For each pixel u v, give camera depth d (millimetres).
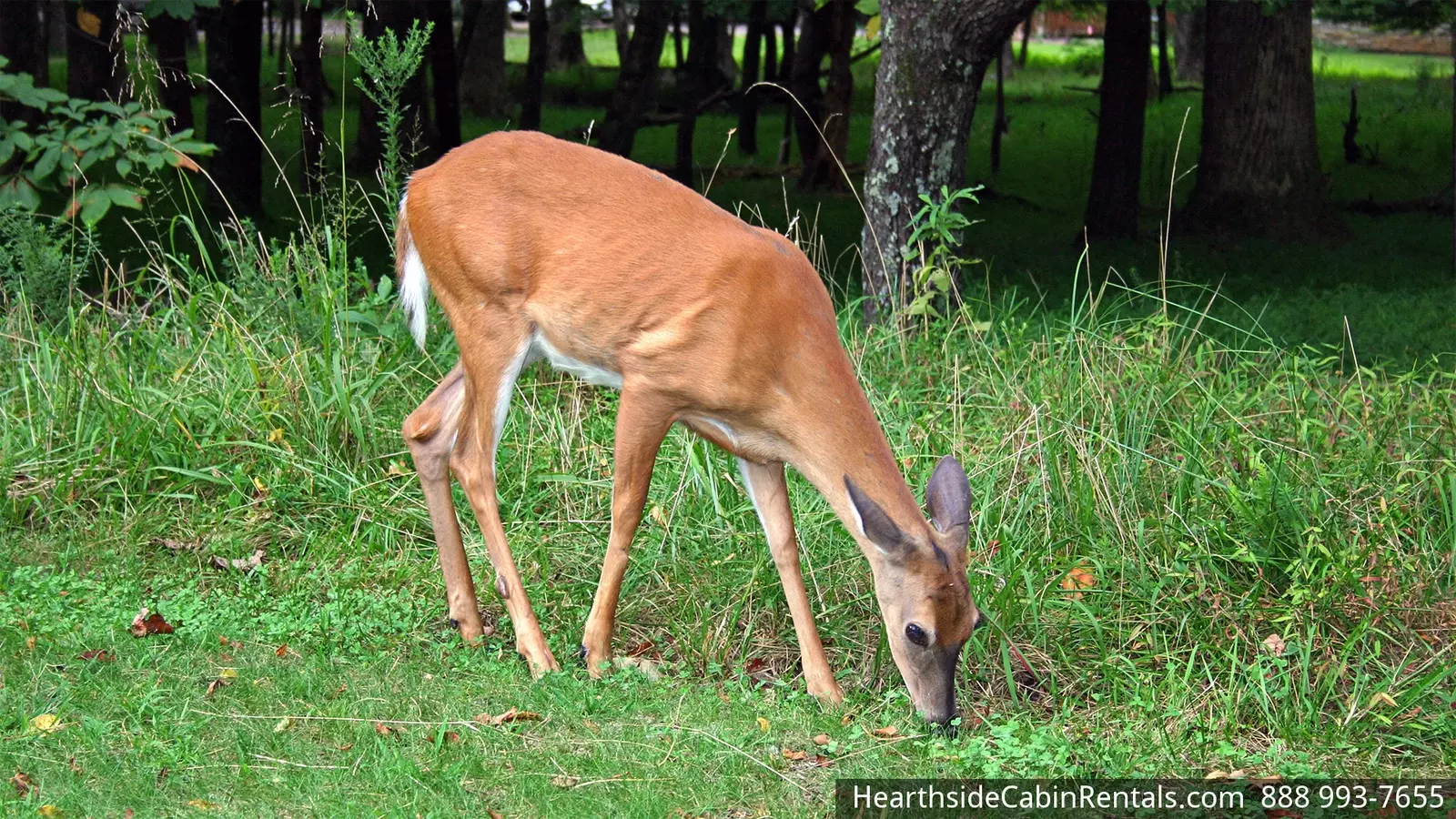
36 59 13477
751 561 5137
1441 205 16625
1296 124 14273
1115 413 5844
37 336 6387
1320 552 5039
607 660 4547
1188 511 5379
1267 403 6316
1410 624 4895
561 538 5438
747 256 4340
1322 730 4301
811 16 16672
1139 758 4074
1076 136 23391
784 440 4371
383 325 6492
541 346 4598
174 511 5535
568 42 30141
